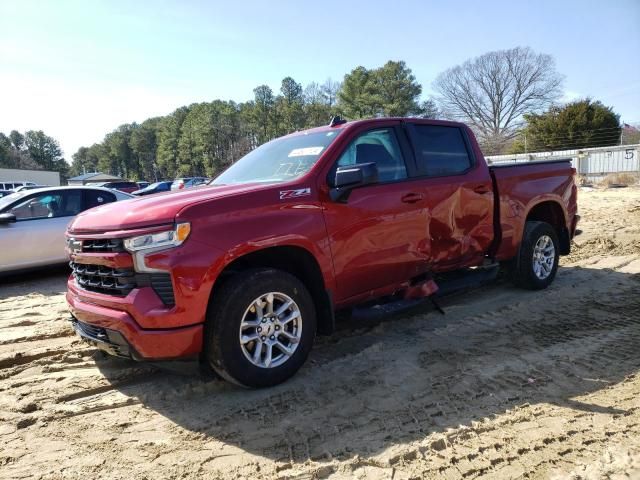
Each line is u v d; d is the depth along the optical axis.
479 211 4.96
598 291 5.73
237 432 2.97
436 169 4.68
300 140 4.47
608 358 3.85
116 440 2.94
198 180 31.98
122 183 41.28
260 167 4.41
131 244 3.11
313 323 3.68
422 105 67.75
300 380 3.64
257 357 3.40
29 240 7.57
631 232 9.48
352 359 4.00
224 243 3.21
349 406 3.23
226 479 2.53
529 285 5.74
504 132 64.88
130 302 3.10
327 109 73.75
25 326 5.31
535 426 2.91
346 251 3.83
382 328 4.74
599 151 27.59
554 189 5.90
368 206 3.97
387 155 4.34
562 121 48.12
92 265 3.44
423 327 4.74
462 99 66.88
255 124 79.00
